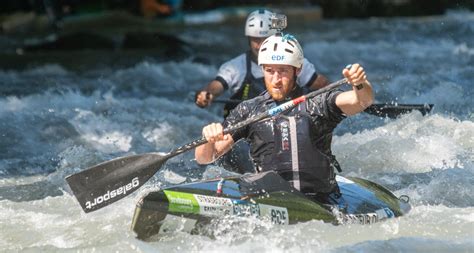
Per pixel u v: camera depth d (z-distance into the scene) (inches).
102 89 1947.6
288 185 844.6
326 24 3567.9
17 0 3523.6
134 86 2006.6
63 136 1425.9
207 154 877.8
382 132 1334.9
